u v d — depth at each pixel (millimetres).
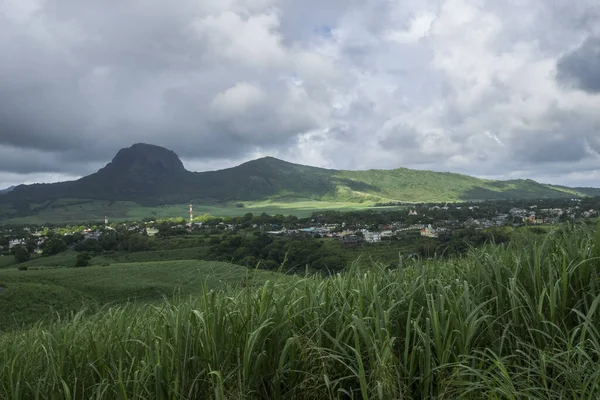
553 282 2928
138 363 3000
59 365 3170
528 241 3502
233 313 2998
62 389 3076
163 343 2875
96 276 70125
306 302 3176
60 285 62844
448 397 2320
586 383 2109
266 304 2965
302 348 2648
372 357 2436
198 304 3277
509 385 2119
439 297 2799
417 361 2605
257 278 3447
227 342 2893
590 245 3258
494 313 3014
